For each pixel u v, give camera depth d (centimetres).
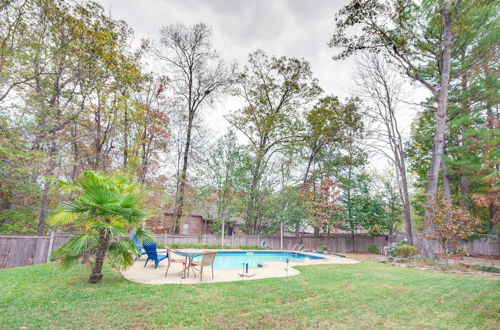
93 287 577
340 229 2359
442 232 1333
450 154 2088
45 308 438
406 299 593
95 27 1237
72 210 578
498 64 1596
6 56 1031
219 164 1916
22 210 1352
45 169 1170
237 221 2422
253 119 2466
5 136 1043
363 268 1096
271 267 1046
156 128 1855
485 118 1838
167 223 2650
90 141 1488
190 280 710
